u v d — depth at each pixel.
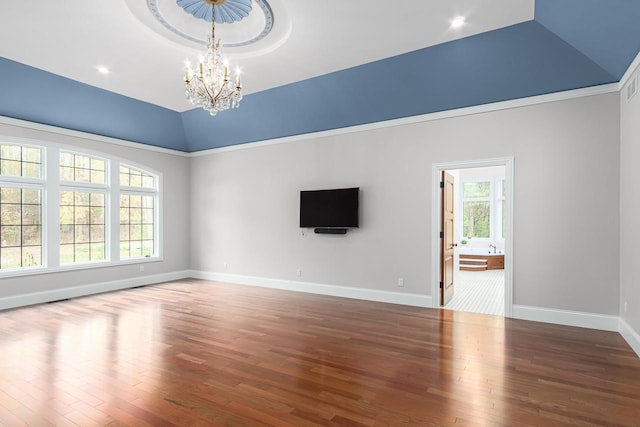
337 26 3.85
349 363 3.34
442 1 3.41
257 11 3.71
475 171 11.69
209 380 2.99
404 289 5.61
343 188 6.11
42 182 5.82
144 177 7.43
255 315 4.98
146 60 4.66
